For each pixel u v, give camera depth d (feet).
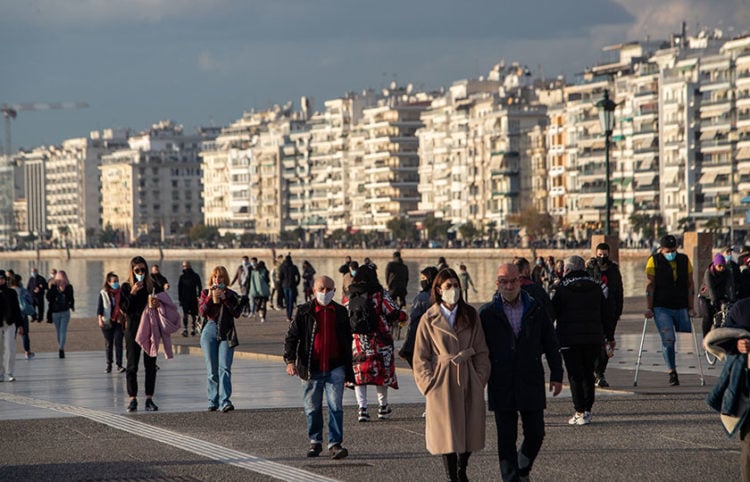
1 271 232.94
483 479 127.75
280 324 390.21
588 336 159.94
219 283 181.37
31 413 182.80
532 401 121.29
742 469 105.19
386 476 129.49
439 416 120.88
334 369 142.72
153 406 184.34
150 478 130.31
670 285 196.95
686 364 237.25
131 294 183.42
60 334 286.87
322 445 149.59
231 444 151.23
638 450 141.69
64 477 131.34
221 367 180.75
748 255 234.58
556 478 126.72
